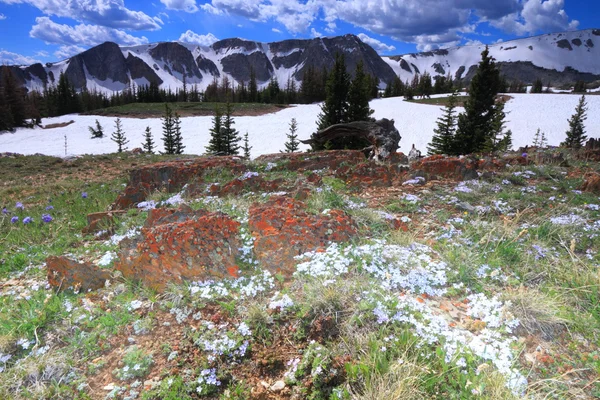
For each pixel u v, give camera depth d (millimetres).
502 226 5621
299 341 3627
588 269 4504
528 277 4504
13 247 6707
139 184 8281
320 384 3182
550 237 5406
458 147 35062
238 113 81125
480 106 35344
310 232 4816
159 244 4477
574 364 3277
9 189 13680
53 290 4492
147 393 3156
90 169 18312
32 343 3635
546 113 69875
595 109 71875
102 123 73312
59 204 10367
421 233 5637
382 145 13195
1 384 3193
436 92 123500
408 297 3986
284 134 62594
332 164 9016
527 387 2986
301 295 4059
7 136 65125
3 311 4133
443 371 3061
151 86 127250
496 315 3771
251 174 7820
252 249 4820
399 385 2873
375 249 4684
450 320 3754
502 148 31797
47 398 3146
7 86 77312
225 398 3182
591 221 6027
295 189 7371
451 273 4418
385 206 6707
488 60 34969
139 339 3701
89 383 3285
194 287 4219
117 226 6691
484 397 2877
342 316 3699
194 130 66375
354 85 27578
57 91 107875
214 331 3715
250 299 4109
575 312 3908
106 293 4344
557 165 10188
